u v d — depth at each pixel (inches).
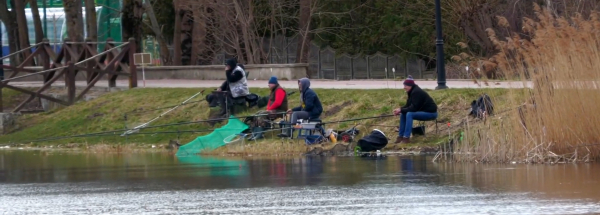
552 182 1665.8
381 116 2516.0
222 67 4623.5
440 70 2913.4
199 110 3083.2
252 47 5994.1
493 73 2628.0
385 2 6515.8
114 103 3400.6
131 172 2053.4
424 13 6230.3
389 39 6565.0
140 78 4751.5
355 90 2965.1
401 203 1453.0
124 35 5315.0
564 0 4131.4
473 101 2459.4
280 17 6476.4
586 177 1723.7
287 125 2564.0
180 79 4726.9
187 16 6028.5
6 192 1712.6
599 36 2060.8
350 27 6663.4
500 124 2100.1
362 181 1753.2
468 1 5497.1
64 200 1577.3
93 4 5064.0
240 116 2736.2
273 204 1469.0
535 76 2062.0
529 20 2215.8
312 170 1984.5
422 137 2464.3
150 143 2871.6
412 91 2431.1
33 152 2815.0
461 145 2155.5
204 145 2598.4
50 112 3511.3
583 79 2020.2
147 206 1480.1
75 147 2960.1
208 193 1624.0
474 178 1761.8
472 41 5940.0
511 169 1905.8
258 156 2418.8
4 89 4028.1
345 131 2536.9
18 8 5502.0
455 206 1412.4
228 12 5905.5
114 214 1406.3
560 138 2023.9
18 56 5762.8
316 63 6855.3
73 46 3895.2
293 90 3134.8
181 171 2039.9
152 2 7086.6
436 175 1828.2
